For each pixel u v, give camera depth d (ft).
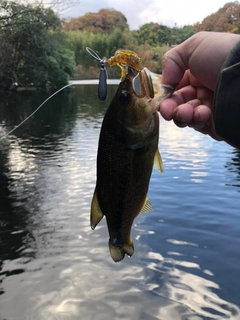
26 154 6.03
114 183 0.90
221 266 2.46
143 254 2.63
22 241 2.87
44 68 18.83
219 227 3.01
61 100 16.72
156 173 4.52
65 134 7.98
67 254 2.65
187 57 1.02
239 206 3.43
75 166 5.11
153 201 3.60
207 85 1.01
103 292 2.20
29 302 2.13
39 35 14.73
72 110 12.91
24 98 17.29
